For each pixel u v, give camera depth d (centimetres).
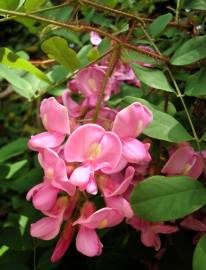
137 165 15
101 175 14
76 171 13
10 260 17
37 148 14
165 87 16
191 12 20
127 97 16
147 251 17
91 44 21
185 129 15
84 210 14
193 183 13
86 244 13
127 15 18
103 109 16
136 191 12
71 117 18
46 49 16
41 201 13
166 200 12
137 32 20
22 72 20
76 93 20
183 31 20
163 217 12
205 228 16
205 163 15
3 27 57
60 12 21
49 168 13
